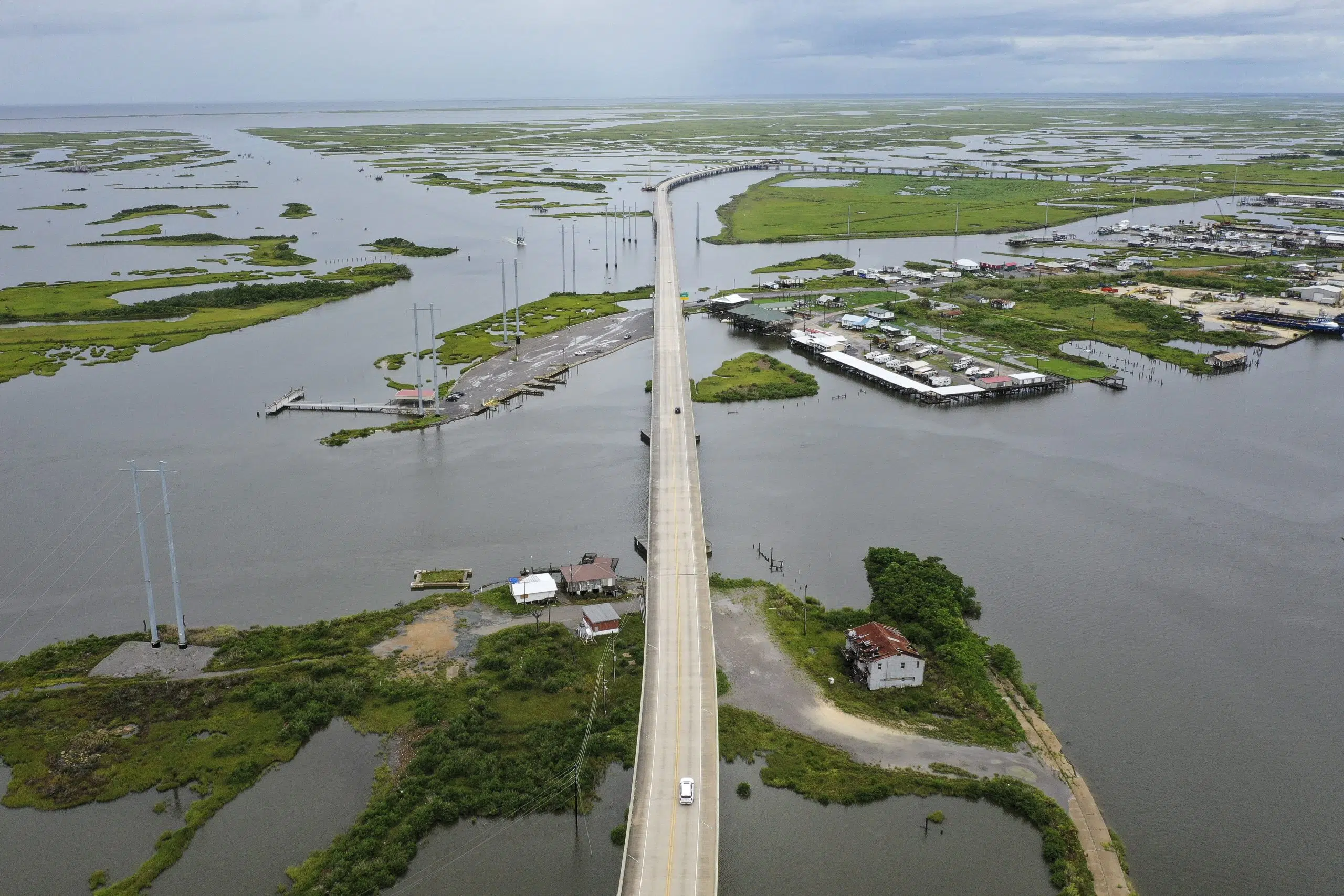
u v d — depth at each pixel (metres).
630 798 86.31
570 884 79.00
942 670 107.06
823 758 92.56
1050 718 100.31
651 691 92.94
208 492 153.00
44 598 122.19
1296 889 79.06
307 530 140.62
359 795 88.88
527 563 131.38
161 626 115.62
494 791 88.81
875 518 146.62
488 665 106.56
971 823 85.50
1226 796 89.50
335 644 110.81
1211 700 103.44
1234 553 135.50
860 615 118.06
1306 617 119.50
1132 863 81.31
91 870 80.00
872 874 79.69
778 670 106.62
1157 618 119.25
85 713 98.88
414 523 142.88
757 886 78.25
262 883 78.88
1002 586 126.38
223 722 98.00
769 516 147.12
